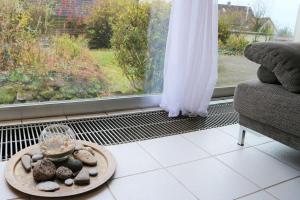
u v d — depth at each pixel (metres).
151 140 1.69
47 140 1.37
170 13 1.90
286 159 1.58
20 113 1.76
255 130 1.61
